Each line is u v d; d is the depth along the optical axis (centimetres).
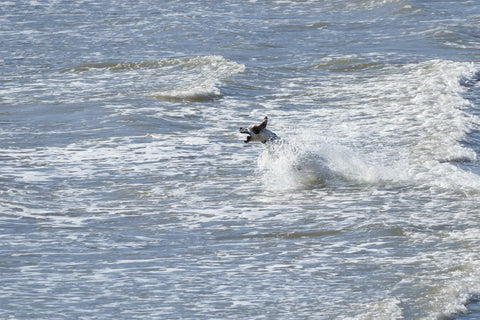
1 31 11662
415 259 3588
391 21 12169
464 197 4525
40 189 4778
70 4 14025
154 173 5125
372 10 13125
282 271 3488
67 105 7181
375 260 3594
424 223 4097
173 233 4022
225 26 11831
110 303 3141
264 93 7688
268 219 4222
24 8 13612
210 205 4484
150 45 10519
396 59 9181
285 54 9756
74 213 4347
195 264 3581
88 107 7069
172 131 6225
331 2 14025
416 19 12256
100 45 10575
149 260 3631
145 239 3928
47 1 14325
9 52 10138
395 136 5925
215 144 5853
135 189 4791
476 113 6644
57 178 5012
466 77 8094
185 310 3078
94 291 3259
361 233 3966
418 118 6438
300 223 4144
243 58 9538
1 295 3197
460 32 10869
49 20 12581
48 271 3478
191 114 6825
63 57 9788
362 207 4391
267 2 14275
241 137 6059
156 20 12406
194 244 3853
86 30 11731
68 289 3278
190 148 5738
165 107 7062
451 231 3972
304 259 3631
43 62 9512
